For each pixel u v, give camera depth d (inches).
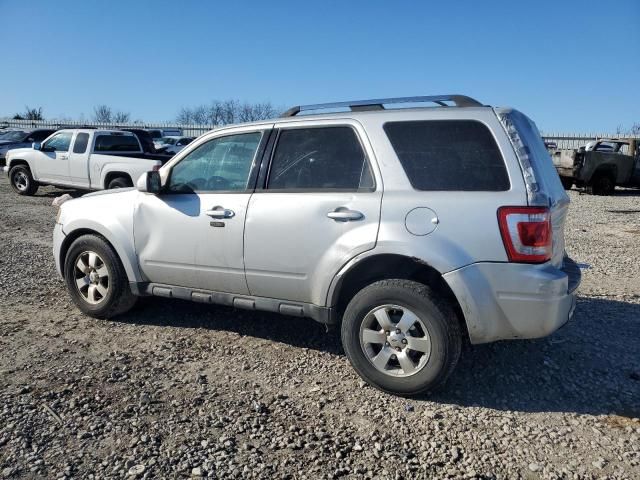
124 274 197.6
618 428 137.0
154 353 175.5
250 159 175.0
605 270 306.5
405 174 150.7
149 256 189.0
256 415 138.9
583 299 245.3
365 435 131.5
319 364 170.9
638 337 198.2
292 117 171.2
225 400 146.4
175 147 981.2
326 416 139.8
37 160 603.2
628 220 521.7
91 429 129.3
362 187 155.8
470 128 147.8
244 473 115.3
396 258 149.9
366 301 151.1
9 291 238.2
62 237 207.6
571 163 781.9
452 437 131.6
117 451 121.2
